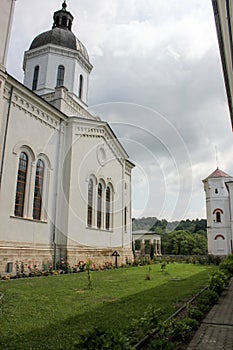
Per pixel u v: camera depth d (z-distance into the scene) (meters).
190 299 7.23
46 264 14.08
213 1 5.41
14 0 13.14
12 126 13.22
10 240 12.52
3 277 10.88
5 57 12.51
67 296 7.49
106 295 7.72
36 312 5.72
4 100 12.84
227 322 5.29
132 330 4.39
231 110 8.57
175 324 4.32
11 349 3.74
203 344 4.10
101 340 2.62
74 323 4.98
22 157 13.96
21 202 13.66
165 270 16.36
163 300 7.08
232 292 8.66
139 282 10.61
